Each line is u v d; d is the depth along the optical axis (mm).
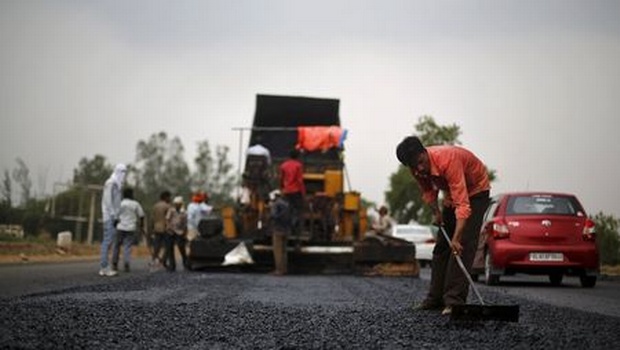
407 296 12977
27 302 9938
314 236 22734
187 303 10469
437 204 9523
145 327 7680
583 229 16891
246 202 23000
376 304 11172
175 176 75188
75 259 26016
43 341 6465
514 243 16906
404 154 8914
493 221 17344
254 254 22094
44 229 34781
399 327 7891
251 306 10203
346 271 22406
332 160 23562
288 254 22312
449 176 8867
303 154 23547
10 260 23422
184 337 7094
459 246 8859
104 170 50938
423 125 41656
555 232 16828
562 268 16766
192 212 24719
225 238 22062
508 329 7691
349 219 23125
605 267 25281
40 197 34938
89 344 6449
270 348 6500
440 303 9750
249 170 22938
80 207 37000
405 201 48406
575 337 7285
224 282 16562
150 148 75625
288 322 8328
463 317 8078
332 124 24297
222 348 6469
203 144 77125
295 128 23422
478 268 18375
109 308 9383
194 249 21938
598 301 12820
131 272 20531
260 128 23547
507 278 21375
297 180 21375
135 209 20172
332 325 8078
